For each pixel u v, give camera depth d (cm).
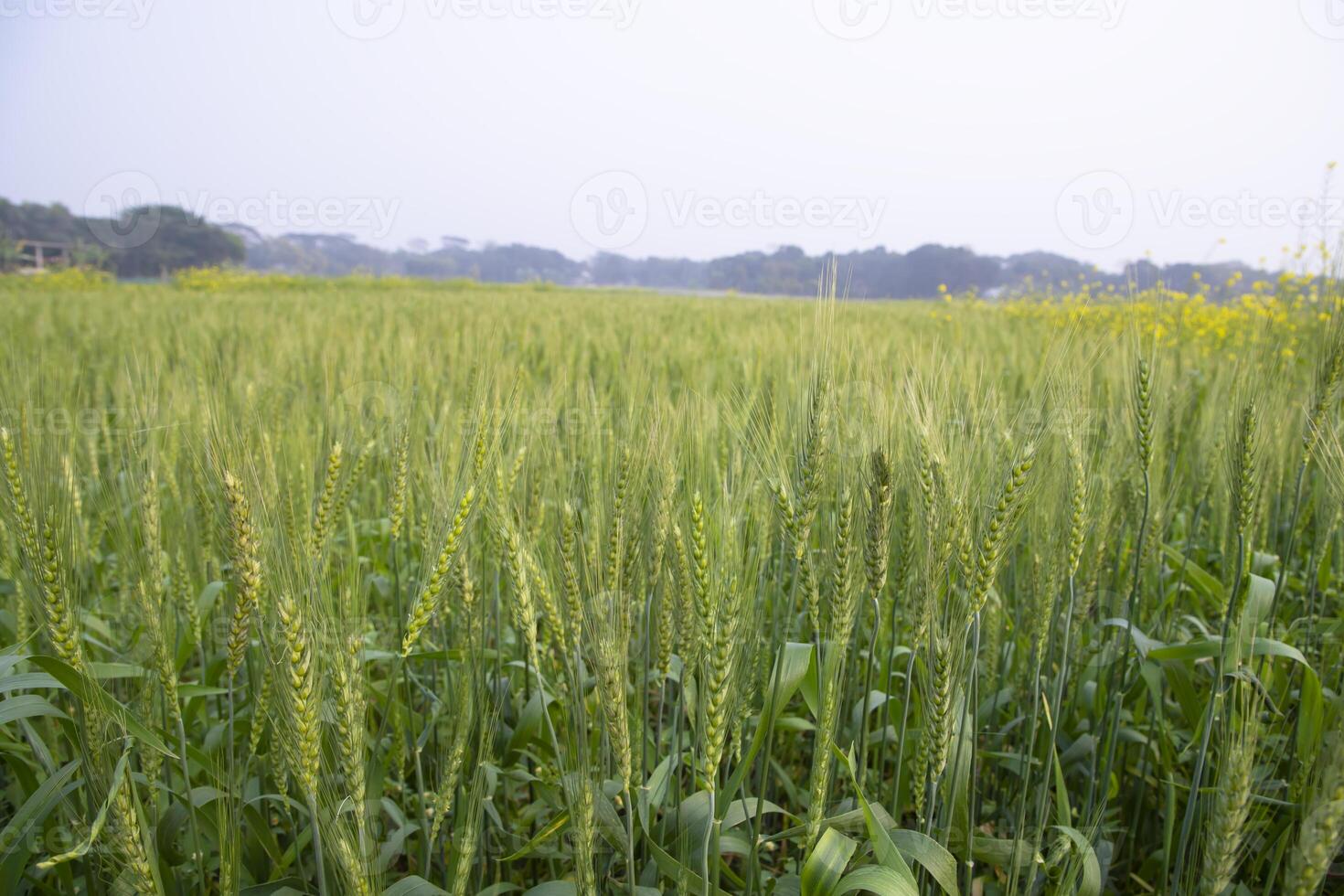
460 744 267
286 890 258
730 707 241
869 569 254
